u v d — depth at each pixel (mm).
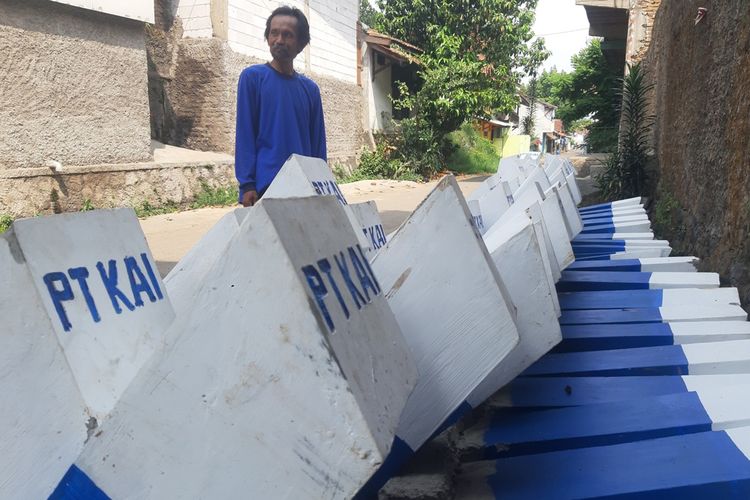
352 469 1010
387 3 21516
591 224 6227
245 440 1054
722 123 4133
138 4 9828
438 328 1659
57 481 1189
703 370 2336
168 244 7320
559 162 7383
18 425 1208
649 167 8734
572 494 1546
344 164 17375
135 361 1425
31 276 1263
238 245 1040
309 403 1022
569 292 3381
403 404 1213
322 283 1103
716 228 4160
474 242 1640
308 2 15211
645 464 1621
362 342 1152
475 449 1850
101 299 1450
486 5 20000
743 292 3467
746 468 1553
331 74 16781
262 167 3262
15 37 8078
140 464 1088
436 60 19781
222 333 1051
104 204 9383
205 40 12477
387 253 1726
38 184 8352
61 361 1246
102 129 9516
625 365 2371
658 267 3980
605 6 10719
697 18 4918
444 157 21984
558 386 2189
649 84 9570
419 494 1568
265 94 3258
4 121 8016
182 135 13023
